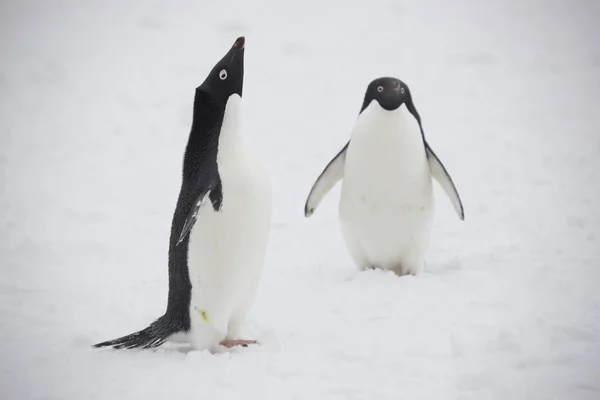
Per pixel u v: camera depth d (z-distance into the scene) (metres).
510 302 20.02
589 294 20.44
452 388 14.92
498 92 58.72
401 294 21.16
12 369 16.27
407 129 23.45
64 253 26.91
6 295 21.91
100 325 19.39
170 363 16.34
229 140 16.36
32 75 68.19
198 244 16.31
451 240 27.88
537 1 94.19
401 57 75.44
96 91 62.62
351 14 100.19
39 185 37.53
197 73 70.75
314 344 17.59
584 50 71.00
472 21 90.12
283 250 27.88
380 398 14.54
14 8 101.81
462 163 40.41
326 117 54.59
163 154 44.44
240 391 14.95
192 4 110.38
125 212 33.19
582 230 27.84
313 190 25.55
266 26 94.56
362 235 24.39
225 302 16.69
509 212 31.08
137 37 89.19
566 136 45.03
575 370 15.48
